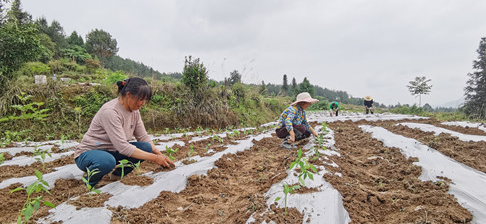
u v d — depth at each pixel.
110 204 2.06
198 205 2.37
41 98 6.08
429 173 2.75
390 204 2.25
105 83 7.62
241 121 8.89
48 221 1.78
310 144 4.35
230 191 2.71
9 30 6.38
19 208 2.12
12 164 3.35
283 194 2.31
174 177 2.71
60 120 5.93
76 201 2.03
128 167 2.69
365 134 5.36
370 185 2.74
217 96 8.86
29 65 8.11
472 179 2.52
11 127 5.38
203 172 3.05
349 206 2.15
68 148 4.27
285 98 16.73
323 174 2.68
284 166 3.30
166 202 2.34
